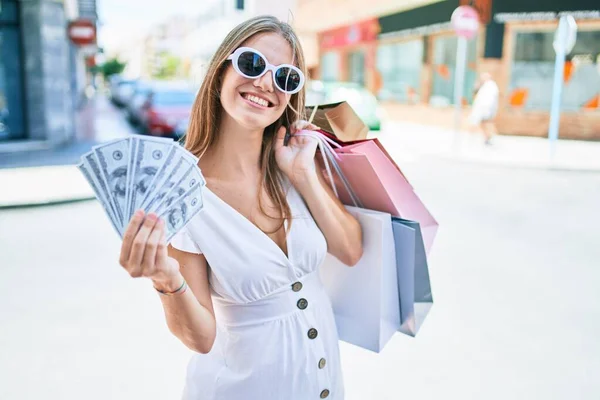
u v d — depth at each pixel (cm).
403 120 2120
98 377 345
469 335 403
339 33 2628
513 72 1664
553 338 398
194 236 142
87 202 848
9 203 804
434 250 601
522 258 577
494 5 1661
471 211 781
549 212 779
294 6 3034
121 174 117
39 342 388
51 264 560
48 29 1378
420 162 1229
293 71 151
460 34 1321
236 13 3228
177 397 325
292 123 167
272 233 158
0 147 1328
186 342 140
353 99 1636
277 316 154
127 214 117
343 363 367
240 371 154
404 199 185
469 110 1772
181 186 120
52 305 454
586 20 1577
